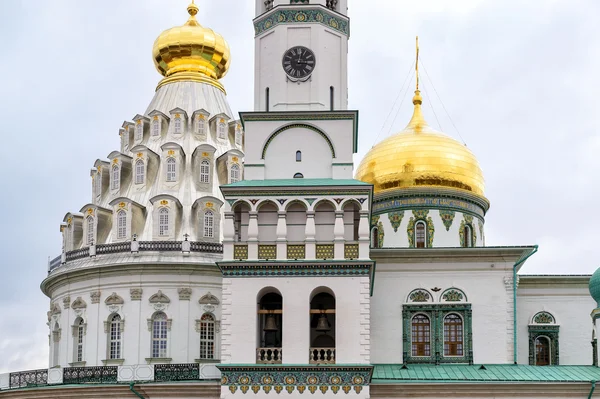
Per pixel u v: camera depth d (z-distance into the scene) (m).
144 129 79.50
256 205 57.50
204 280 72.19
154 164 77.06
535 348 68.12
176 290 71.38
